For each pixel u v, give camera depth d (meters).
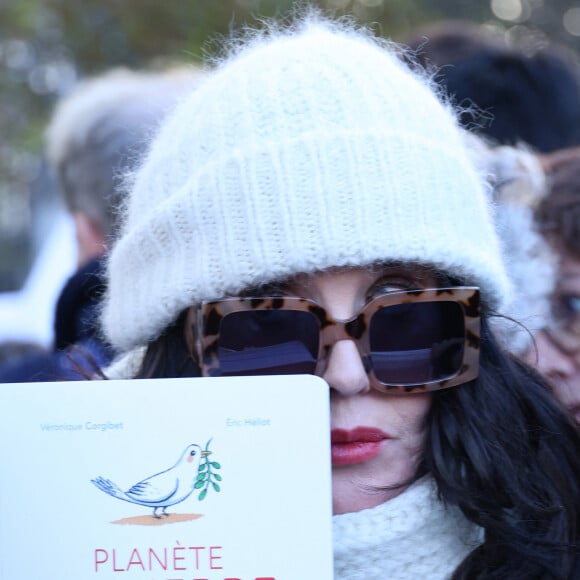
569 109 3.00
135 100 3.19
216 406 1.50
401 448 1.72
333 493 1.70
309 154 1.63
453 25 3.32
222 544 1.49
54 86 6.39
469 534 1.80
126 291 1.79
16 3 5.68
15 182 7.20
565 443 1.88
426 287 1.72
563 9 6.47
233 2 4.95
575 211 2.33
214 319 1.64
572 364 2.28
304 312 1.63
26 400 1.51
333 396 1.68
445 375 1.70
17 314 4.20
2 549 1.50
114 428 1.50
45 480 1.50
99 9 5.63
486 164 2.34
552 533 1.76
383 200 1.62
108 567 1.49
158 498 1.49
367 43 1.98
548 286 2.31
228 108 1.71
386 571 1.71
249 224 1.62
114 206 2.23
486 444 1.76
